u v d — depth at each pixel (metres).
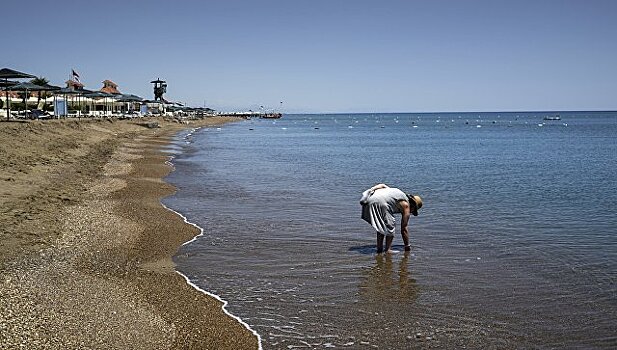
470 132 116.62
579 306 10.23
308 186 26.98
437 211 19.83
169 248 14.39
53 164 27.92
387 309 10.13
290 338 8.93
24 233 14.42
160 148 52.56
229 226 17.17
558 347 8.56
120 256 13.44
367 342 8.77
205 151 52.00
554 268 12.58
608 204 21.23
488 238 15.53
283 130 123.12
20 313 9.04
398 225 17.30
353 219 18.27
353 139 84.88
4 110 56.53
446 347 8.58
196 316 9.78
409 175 32.34
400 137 93.12
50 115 57.03
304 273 12.30
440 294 10.90
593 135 95.69
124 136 60.97
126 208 19.56
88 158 34.38
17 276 11.02
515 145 67.06
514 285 11.41
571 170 35.19
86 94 70.81
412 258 13.47
